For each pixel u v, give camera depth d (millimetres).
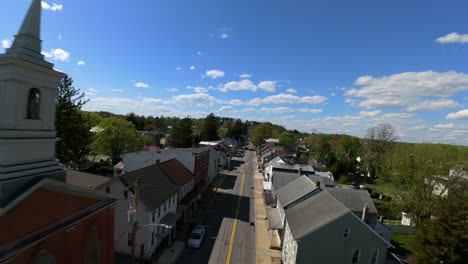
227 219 39438
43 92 11930
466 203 25828
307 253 23750
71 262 11469
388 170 44781
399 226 41812
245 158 114500
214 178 67625
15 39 11133
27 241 9188
